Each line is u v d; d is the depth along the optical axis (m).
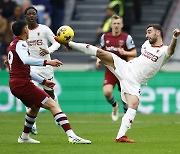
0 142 31.86
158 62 31.88
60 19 65.19
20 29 29.73
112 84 44.34
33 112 31.08
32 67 39.81
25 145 30.22
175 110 54.88
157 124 43.75
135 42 66.38
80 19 69.25
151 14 69.69
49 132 38.09
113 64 31.59
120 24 43.69
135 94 31.45
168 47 31.70
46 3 64.25
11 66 29.95
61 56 64.88
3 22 60.56
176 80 54.94
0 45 60.03
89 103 55.38
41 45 39.28
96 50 31.19
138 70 31.77
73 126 42.50
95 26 68.31
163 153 27.53
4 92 54.75
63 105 55.34
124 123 31.33
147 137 34.88
